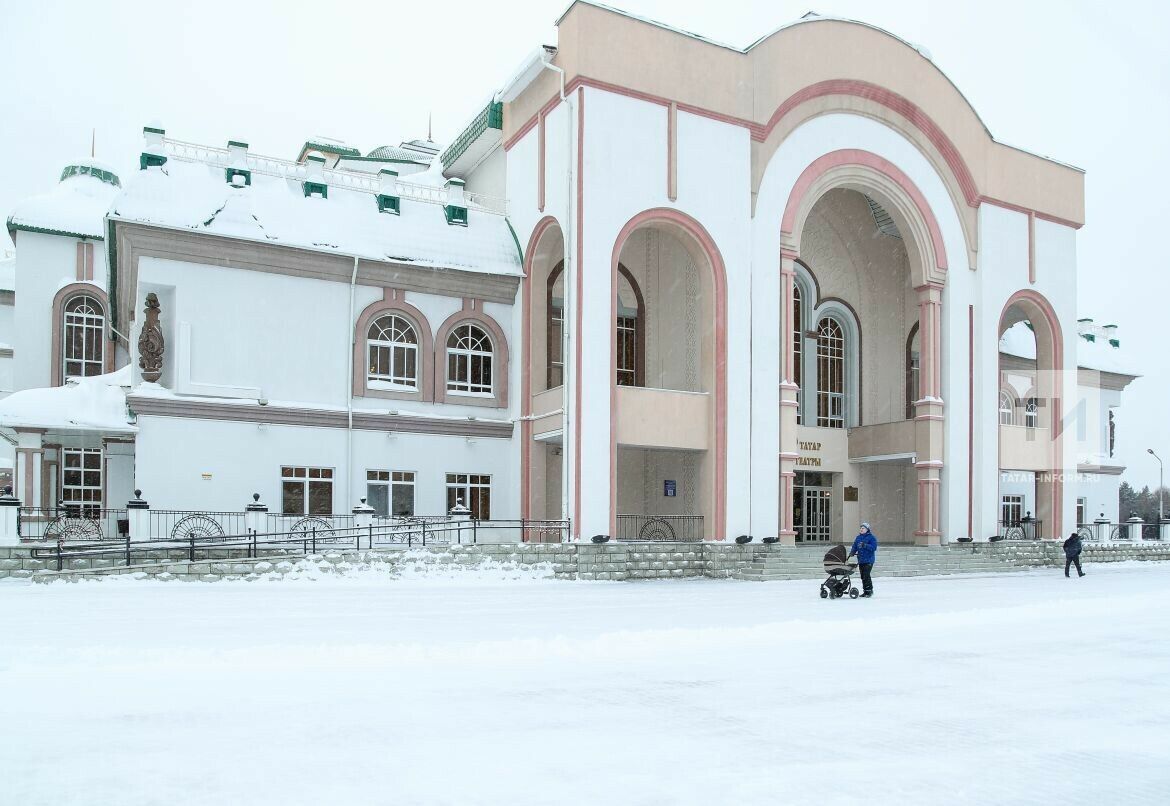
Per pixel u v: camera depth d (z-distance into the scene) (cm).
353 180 2730
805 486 3247
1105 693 886
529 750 642
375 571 1981
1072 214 3388
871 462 3322
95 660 955
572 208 2342
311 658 984
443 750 639
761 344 2575
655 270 2917
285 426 2356
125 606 1460
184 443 2234
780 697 835
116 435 2505
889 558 2669
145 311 2255
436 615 1420
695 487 2681
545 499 2603
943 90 3053
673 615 1472
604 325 2334
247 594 1689
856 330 3375
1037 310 3294
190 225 2266
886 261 3459
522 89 2681
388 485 2495
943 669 1000
